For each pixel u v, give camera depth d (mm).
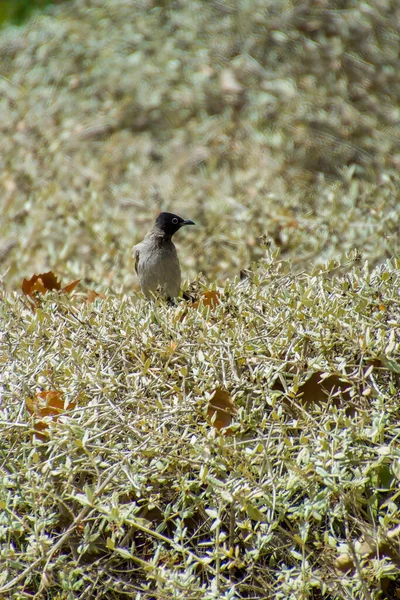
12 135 16719
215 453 6320
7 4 23609
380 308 7094
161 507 6262
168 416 6406
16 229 13820
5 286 12062
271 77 17578
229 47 18531
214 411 6480
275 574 6043
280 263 8422
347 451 6098
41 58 19734
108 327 7414
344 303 7277
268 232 12195
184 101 18000
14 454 6453
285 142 15891
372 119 16281
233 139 16359
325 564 5855
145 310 7793
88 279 11695
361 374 6426
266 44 18203
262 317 7250
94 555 6191
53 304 7961
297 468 5859
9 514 6027
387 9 17688
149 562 5891
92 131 17422
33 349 7180
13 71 19938
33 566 5762
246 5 18703
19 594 5828
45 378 6945
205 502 6102
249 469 6070
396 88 17078
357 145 15914
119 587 6035
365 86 16953
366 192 12422
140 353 7066
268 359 6680
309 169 15680
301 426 6234
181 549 5809
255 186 14055
